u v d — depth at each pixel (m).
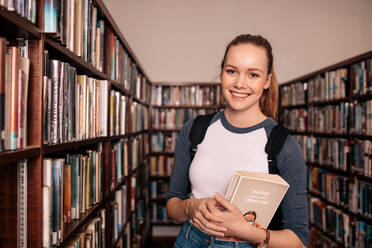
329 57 4.39
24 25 0.72
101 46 1.51
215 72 4.35
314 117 3.19
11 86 0.71
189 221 1.10
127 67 2.18
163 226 4.21
